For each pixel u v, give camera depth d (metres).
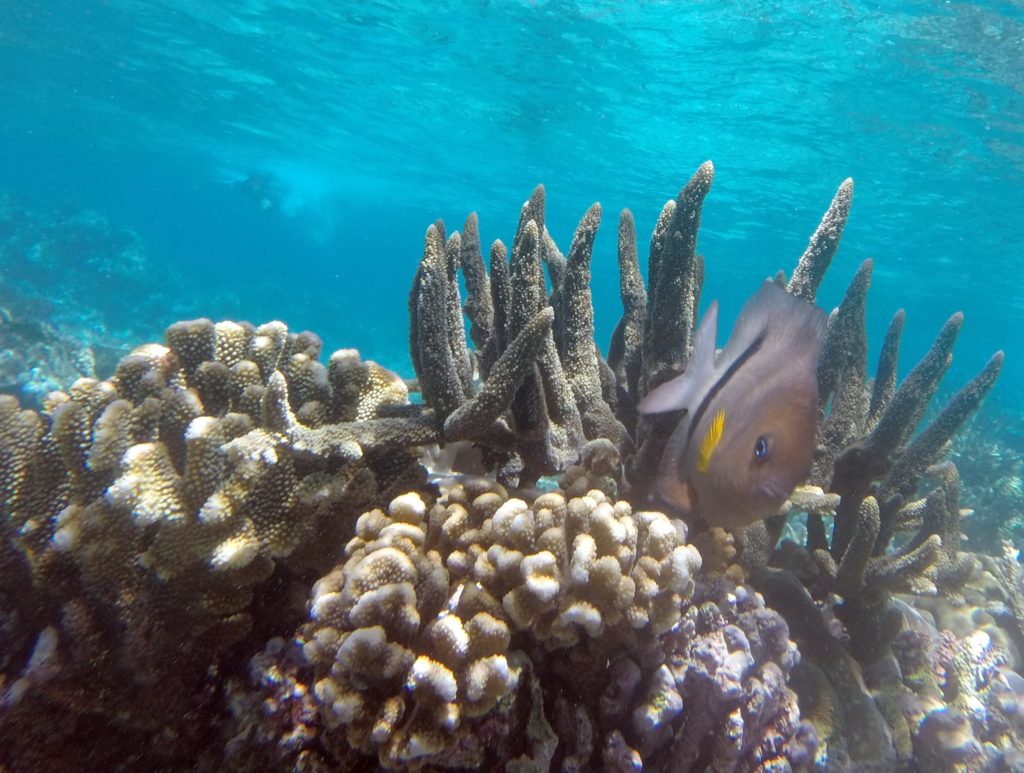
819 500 0.48
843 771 0.49
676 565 0.37
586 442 0.49
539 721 0.38
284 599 0.42
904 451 0.60
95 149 8.49
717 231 5.20
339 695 0.34
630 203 4.86
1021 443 2.50
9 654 0.41
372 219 10.64
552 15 2.27
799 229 4.39
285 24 2.78
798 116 2.62
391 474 0.46
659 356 0.47
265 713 0.38
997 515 1.54
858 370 0.57
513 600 0.36
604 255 9.12
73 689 0.39
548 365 0.47
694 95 2.65
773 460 0.30
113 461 0.40
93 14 3.12
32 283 3.09
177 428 0.42
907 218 3.56
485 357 0.56
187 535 0.38
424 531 0.41
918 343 11.19
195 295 3.88
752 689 0.43
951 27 1.83
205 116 4.85
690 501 0.35
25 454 0.41
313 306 5.11
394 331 5.53
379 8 2.47
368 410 0.48
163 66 3.73
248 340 0.49
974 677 0.66
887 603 0.57
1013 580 0.89
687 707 0.42
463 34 2.56
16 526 0.41
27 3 3.21
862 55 2.09
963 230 3.56
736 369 0.33
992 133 2.37
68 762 0.40
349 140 4.73
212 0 2.67
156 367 0.45
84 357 2.02
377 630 0.34
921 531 0.55
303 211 11.00
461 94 3.25
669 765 0.42
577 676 0.40
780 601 0.54
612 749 0.39
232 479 0.39
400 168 5.45
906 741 0.54
